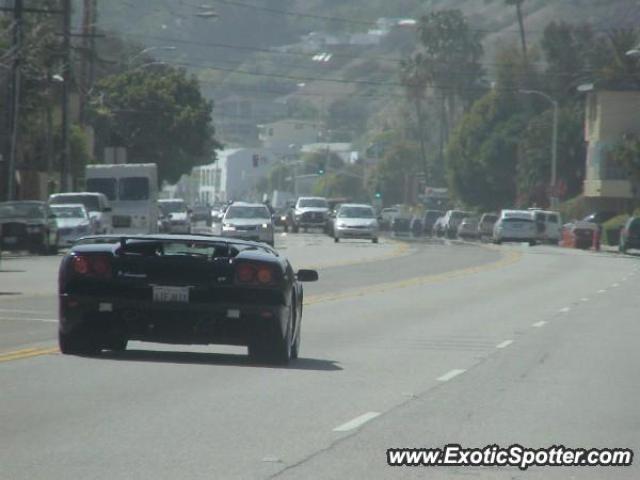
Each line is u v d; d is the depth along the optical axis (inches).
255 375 1691.7
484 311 3053.6
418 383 1684.3
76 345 1828.2
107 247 1765.5
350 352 2063.2
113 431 1239.5
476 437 1263.5
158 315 1737.2
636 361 2031.3
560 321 2812.5
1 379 1588.3
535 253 7062.0
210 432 1246.9
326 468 1086.4
